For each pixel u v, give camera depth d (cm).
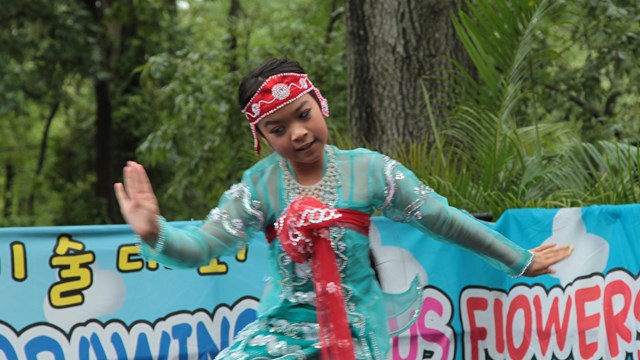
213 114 1313
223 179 1359
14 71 1828
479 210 613
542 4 677
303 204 300
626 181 639
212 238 312
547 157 700
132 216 287
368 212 316
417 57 777
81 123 2467
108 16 1955
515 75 670
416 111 774
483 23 670
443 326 458
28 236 397
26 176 2878
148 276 417
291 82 303
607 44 1041
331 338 301
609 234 488
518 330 470
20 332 395
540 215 473
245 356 312
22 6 1786
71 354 403
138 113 2064
